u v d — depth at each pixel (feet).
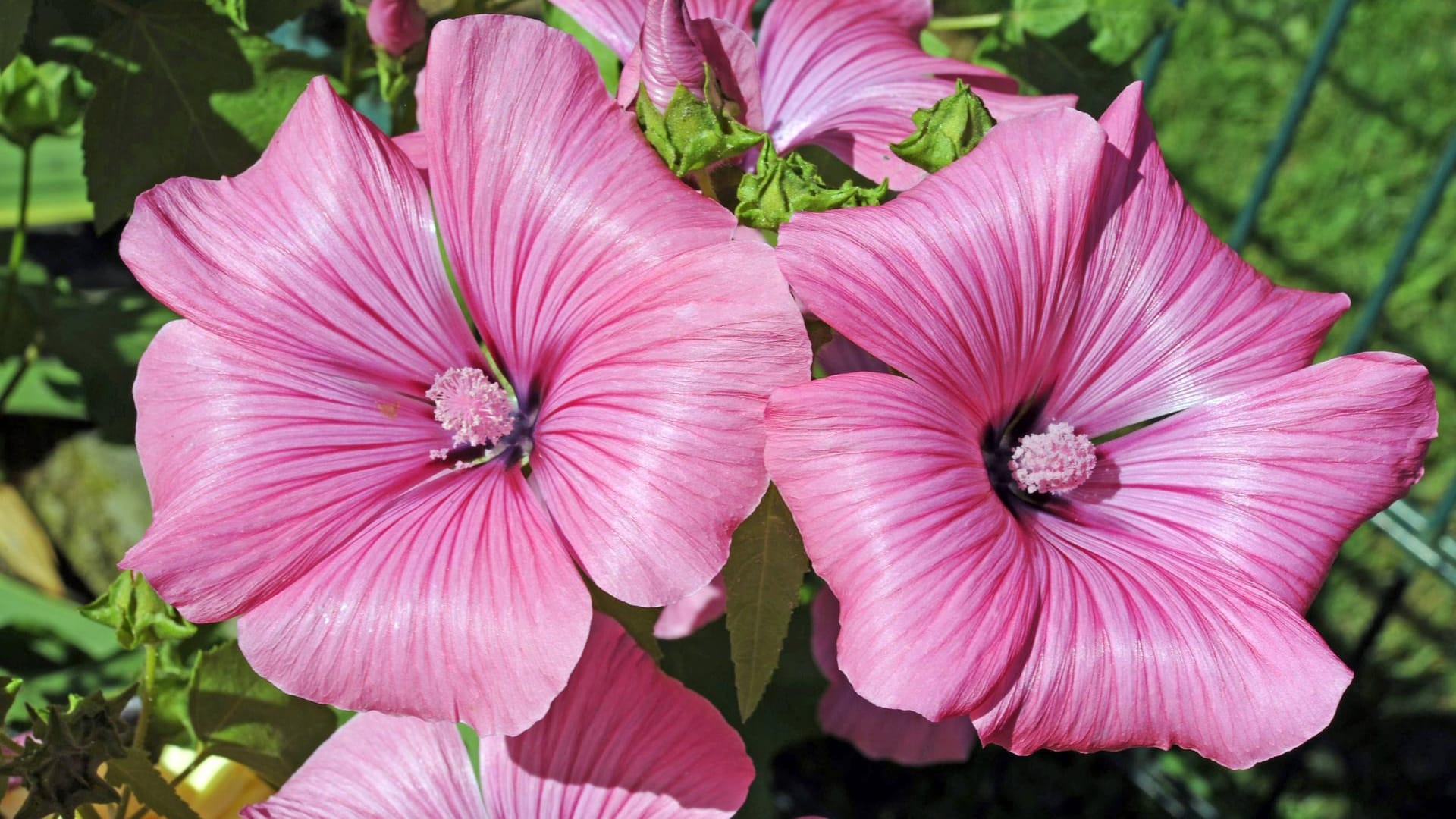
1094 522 1.06
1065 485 1.04
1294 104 1.55
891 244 0.99
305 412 1.04
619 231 0.99
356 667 0.98
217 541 1.00
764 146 1.03
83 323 1.49
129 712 1.34
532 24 1.00
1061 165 1.00
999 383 1.03
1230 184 2.26
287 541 1.01
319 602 0.99
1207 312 1.06
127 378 1.47
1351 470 1.03
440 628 0.97
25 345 1.50
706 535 0.95
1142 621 0.99
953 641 0.94
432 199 1.05
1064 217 1.01
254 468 1.02
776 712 1.47
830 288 0.97
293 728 1.19
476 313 1.06
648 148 1.00
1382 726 1.86
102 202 1.22
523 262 1.02
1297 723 0.97
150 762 1.14
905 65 1.16
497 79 1.01
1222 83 2.32
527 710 0.95
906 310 0.98
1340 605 1.93
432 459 1.06
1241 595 1.00
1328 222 2.23
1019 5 1.37
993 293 1.00
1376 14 2.36
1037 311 1.02
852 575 0.94
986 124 1.06
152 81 1.22
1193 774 1.82
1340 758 1.84
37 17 1.32
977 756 1.84
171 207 1.03
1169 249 1.05
